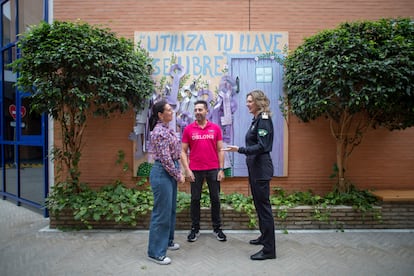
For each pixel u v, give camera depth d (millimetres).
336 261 3900
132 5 5688
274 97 5602
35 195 6301
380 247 4344
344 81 4434
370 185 5734
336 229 5023
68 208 5004
